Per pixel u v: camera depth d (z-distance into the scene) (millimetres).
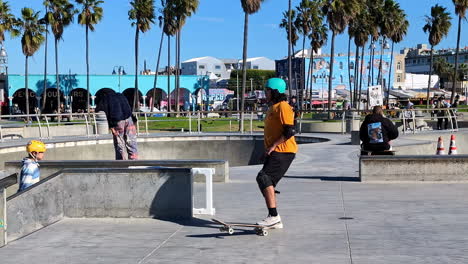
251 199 9461
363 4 64938
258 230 6578
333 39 54344
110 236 6770
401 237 6418
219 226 7180
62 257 5887
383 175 11086
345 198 9258
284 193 9984
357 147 20406
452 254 5652
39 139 24422
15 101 74125
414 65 149000
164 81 74562
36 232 7035
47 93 74625
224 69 127688
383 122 11461
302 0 71875
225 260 5613
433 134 24734
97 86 71500
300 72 101625
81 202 7773
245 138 26734
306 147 20688
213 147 27047
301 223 7266
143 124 41656
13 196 6801
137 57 63625
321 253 5781
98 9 60156
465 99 98625
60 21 60188
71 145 23266
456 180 10844
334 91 97125
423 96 95562
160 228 7125
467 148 25609
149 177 7629
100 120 29219
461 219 7355
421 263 5355
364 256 5637
